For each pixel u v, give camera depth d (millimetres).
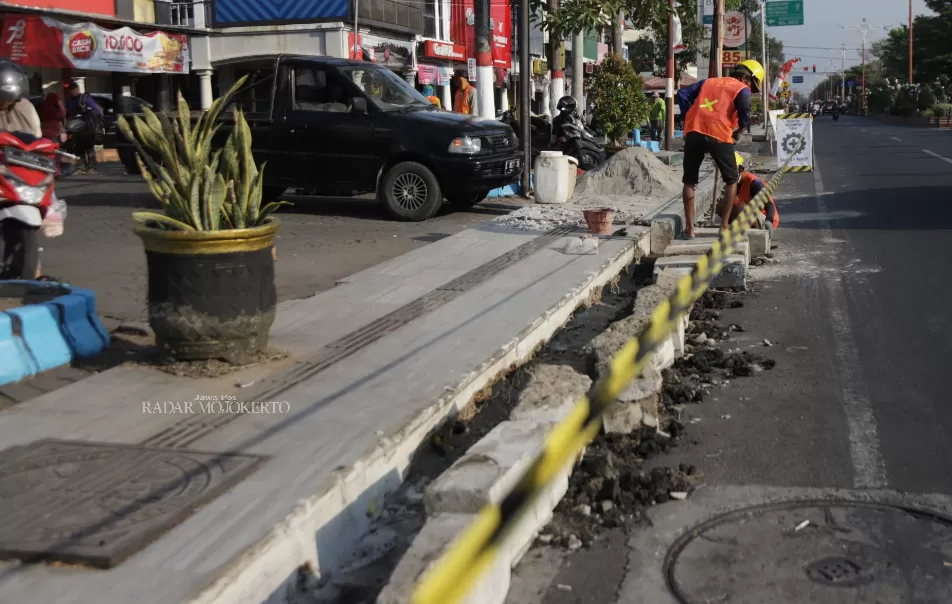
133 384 5359
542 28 18656
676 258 8914
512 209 14094
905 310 7855
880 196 16578
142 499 3787
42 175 6824
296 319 6980
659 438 5023
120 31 20516
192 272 5477
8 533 3490
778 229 12953
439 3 30969
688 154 10773
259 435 4523
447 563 2980
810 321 7633
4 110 7457
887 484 4402
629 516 4156
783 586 3516
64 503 3758
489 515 3332
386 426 4621
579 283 8234
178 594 3105
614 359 5078
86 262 9203
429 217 12883
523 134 15547
